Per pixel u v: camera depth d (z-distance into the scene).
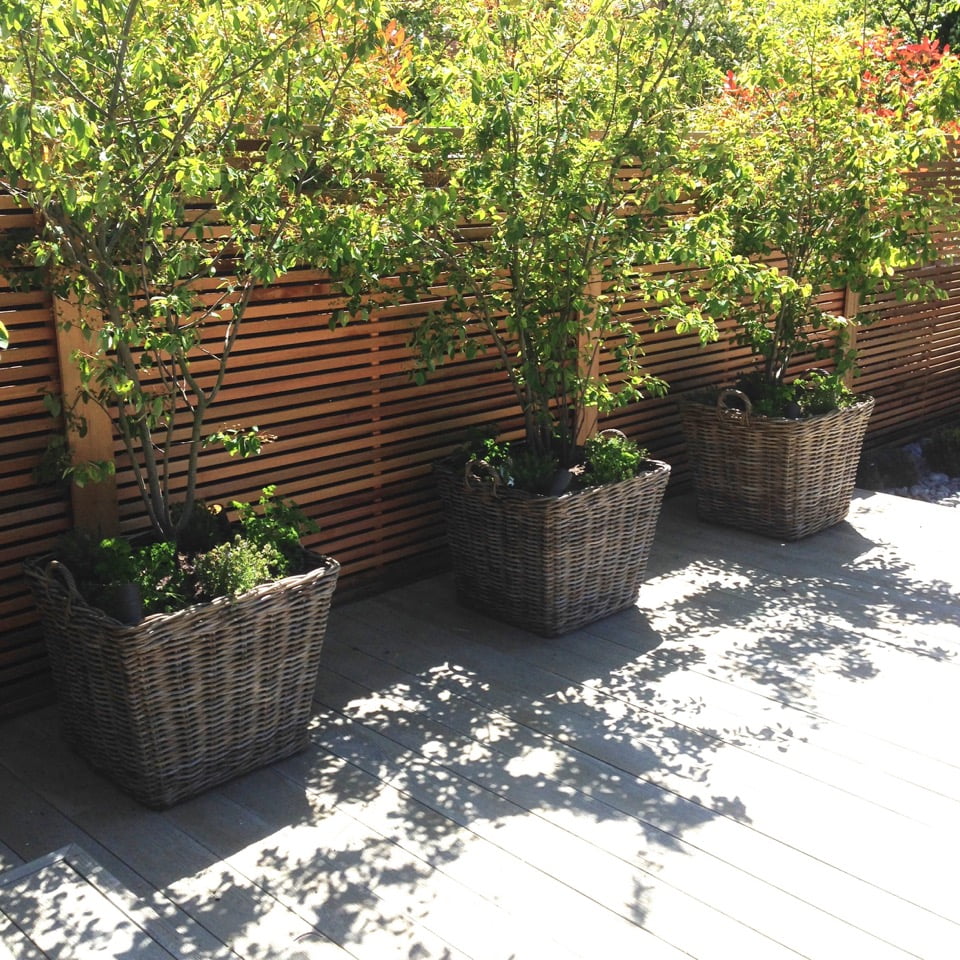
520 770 3.09
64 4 2.48
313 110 2.91
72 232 2.87
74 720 3.03
